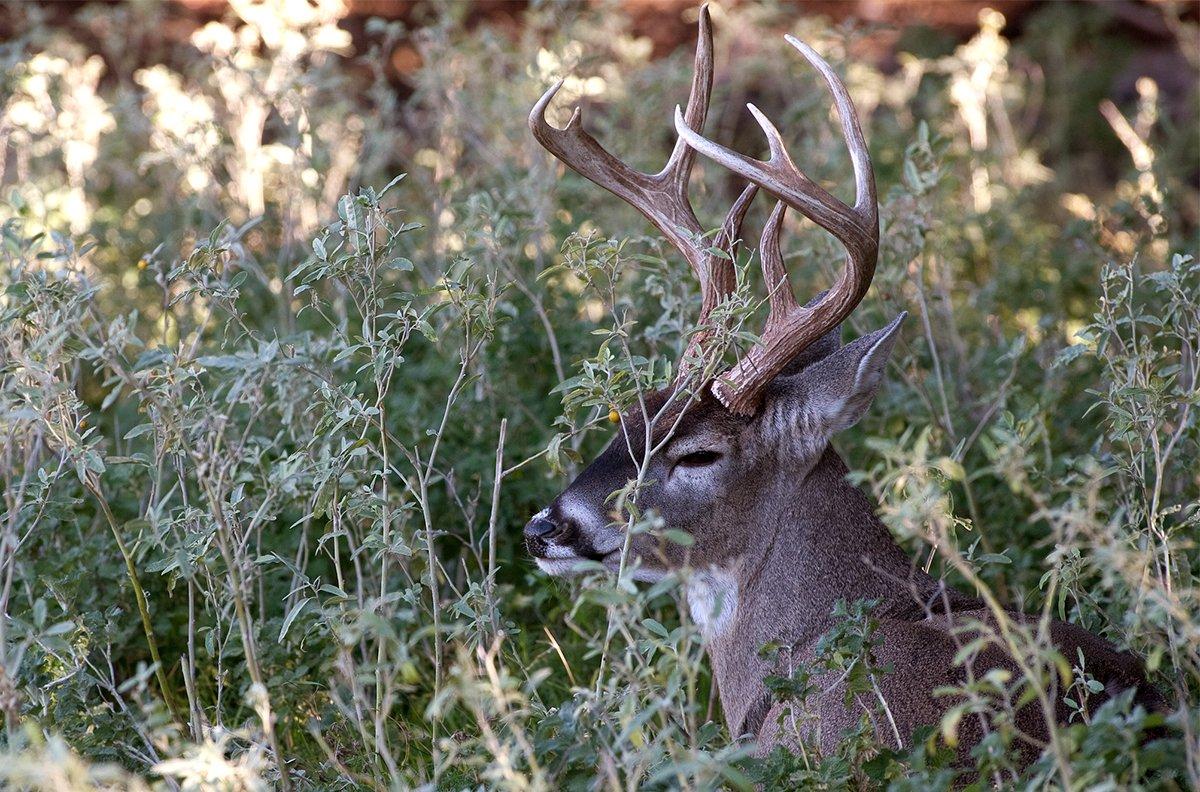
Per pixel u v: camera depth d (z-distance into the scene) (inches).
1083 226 599.2
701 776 261.3
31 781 258.7
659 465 376.5
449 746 286.2
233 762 298.2
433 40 732.7
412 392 521.7
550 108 687.1
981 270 717.9
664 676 293.3
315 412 431.2
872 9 1172.5
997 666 329.7
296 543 444.8
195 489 460.1
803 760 306.7
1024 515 481.7
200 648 418.9
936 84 967.0
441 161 701.9
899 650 339.3
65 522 436.8
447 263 589.3
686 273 468.4
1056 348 585.6
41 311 354.9
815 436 378.3
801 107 722.8
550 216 598.9
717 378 365.1
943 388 503.2
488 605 356.8
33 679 344.2
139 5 887.7
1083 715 304.0
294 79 637.3
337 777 343.0
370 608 299.6
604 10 802.8
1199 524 371.2
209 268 373.1
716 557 383.6
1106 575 279.3
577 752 280.5
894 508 278.2
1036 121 1151.0
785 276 378.6
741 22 896.9
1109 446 479.8
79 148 717.9
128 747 335.0
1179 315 402.9
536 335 518.9
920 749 274.7
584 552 375.6
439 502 479.8
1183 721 271.3
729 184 885.8
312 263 354.9
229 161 670.5
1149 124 864.9
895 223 520.7
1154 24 1210.6
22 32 880.3
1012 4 1208.2
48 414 345.1
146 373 351.3
